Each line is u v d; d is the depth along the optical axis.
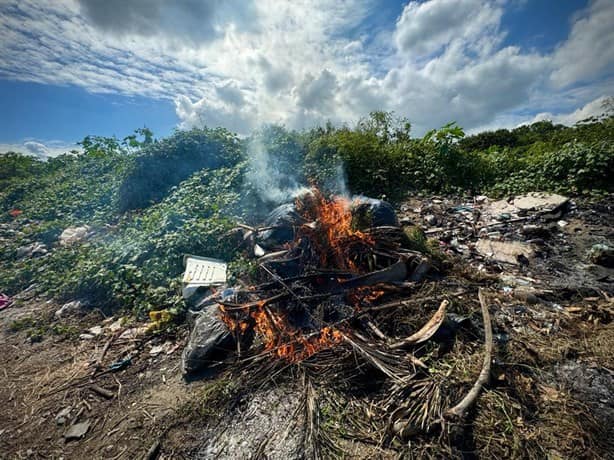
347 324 2.82
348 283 3.30
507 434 1.83
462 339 2.51
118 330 3.29
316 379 2.33
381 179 6.91
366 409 2.06
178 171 7.44
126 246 4.49
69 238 5.87
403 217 5.82
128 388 2.53
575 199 5.60
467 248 4.49
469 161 7.51
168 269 4.08
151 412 2.28
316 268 3.48
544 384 2.19
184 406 2.27
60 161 12.88
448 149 7.52
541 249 4.34
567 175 6.09
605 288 3.40
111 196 7.50
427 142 8.18
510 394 2.08
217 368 2.60
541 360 2.38
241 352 2.66
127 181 7.17
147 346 3.03
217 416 2.17
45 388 2.59
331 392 2.21
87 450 2.03
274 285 3.36
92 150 10.33
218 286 3.65
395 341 2.54
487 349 2.33
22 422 2.28
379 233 3.89
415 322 2.75
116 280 3.93
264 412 2.14
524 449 1.75
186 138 7.91
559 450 1.76
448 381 2.10
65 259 4.80
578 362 2.37
